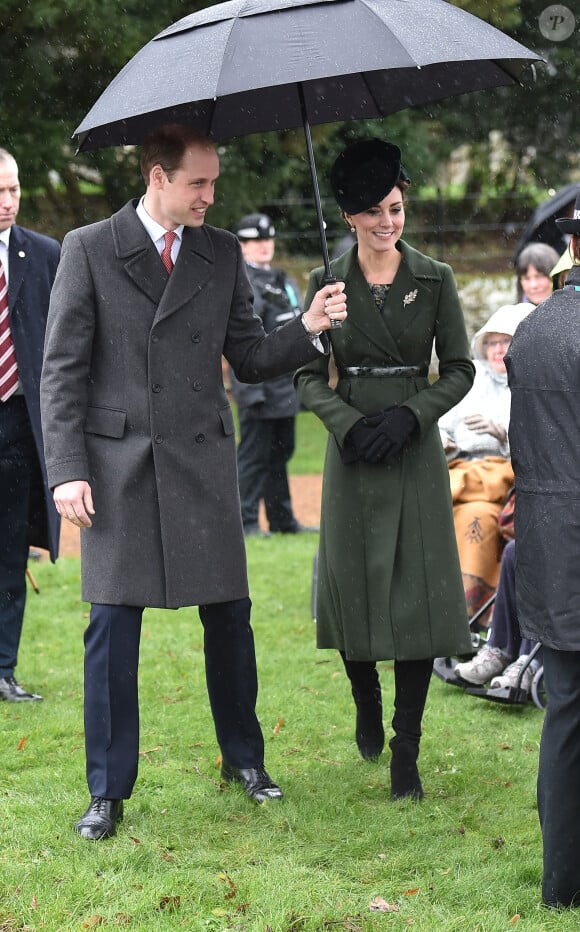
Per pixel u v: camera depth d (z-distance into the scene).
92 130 6.64
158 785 7.14
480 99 28.02
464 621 6.80
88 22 18.47
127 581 6.34
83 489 6.26
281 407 14.84
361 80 7.10
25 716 8.37
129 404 6.40
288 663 9.77
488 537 9.48
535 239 11.79
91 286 6.38
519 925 5.38
